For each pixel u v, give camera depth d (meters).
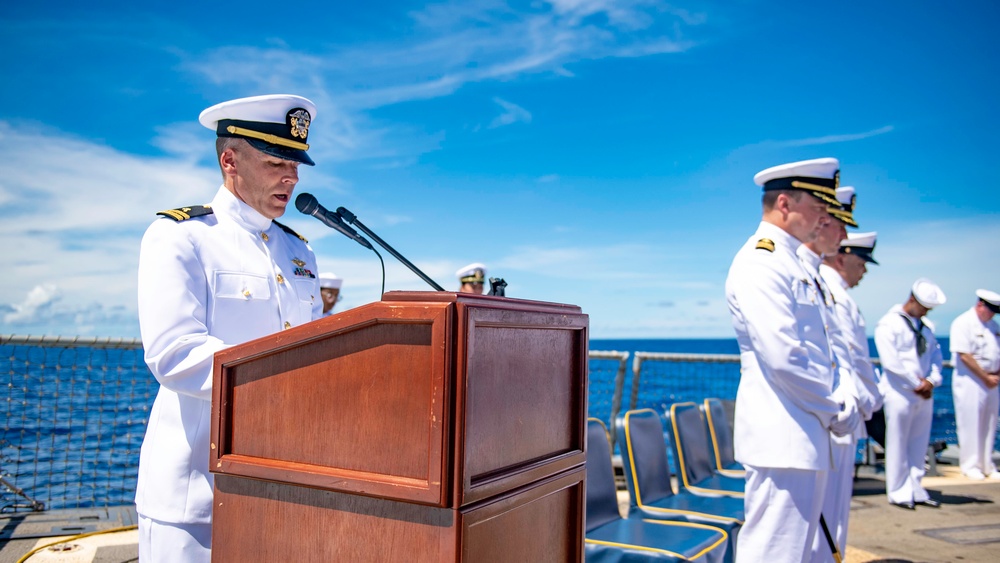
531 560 1.51
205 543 1.86
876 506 6.61
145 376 5.35
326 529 1.39
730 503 4.18
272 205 2.13
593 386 6.91
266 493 1.46
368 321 1.34
